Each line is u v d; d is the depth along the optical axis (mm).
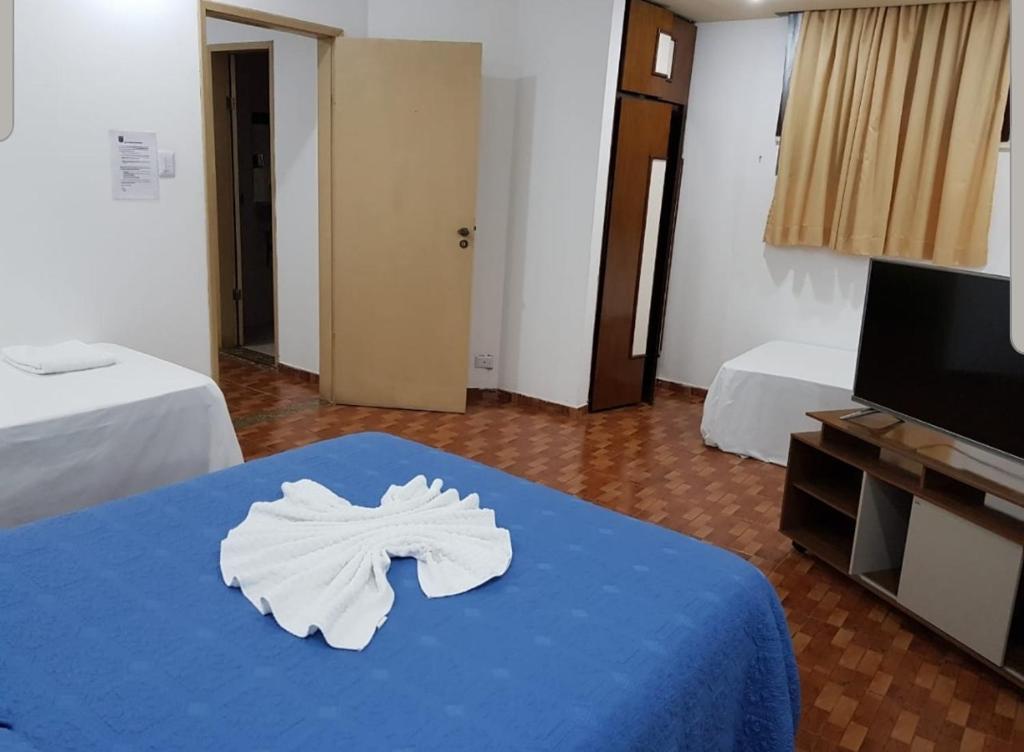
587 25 4148
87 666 1215
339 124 4250
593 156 4266
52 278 3123
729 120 4840
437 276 4406
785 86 4520
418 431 4254
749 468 3941
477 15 4391
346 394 4598
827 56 4293
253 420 4281
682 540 1778
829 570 2928
